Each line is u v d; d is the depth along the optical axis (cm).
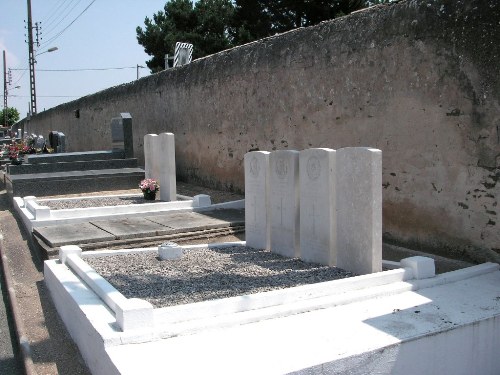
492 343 385
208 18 2792
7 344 455
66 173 1213
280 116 890
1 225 879
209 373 296
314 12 2002
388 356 333
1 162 1819
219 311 381
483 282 462
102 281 446
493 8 514
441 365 359
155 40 2862
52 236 689
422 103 602
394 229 655
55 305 512
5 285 610
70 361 398
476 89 534
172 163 985
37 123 3300
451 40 560
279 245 608
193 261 576
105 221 801
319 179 540
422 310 394
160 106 1402
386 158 661
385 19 655
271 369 300
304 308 394
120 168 1309
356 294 416
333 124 759
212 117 1127
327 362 309
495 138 518
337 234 522
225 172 1095
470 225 550
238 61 1012
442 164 580
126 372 298
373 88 677
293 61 843
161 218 823
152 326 356
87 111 2125
